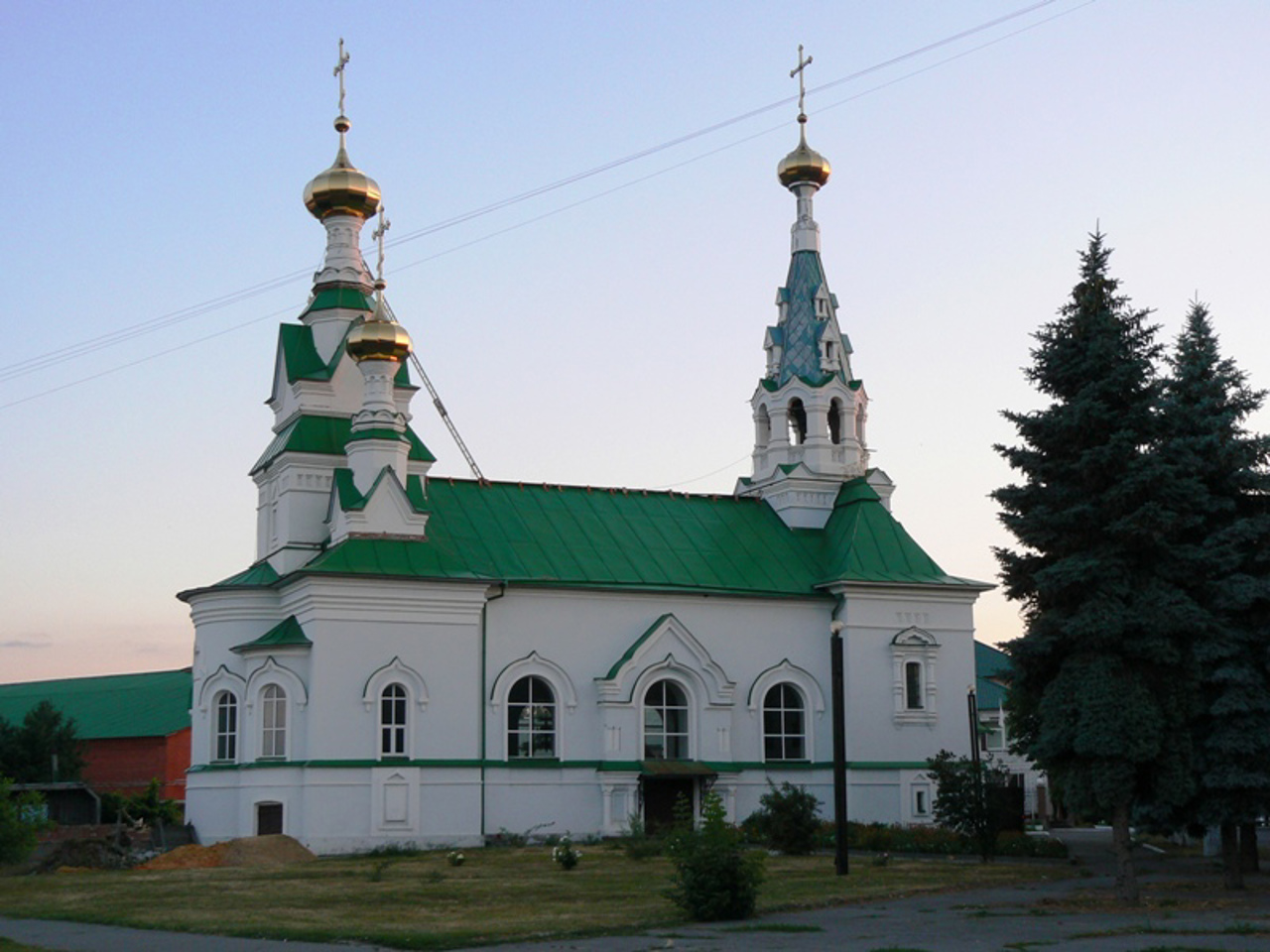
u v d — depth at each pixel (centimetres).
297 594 5534
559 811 5669
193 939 2686
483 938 2650
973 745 6106
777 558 6481
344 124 6538
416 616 5531
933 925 2831
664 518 6531
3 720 8719
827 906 3244
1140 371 3362
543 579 5800
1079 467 3356
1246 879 3906
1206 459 3772
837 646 4191
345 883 3912
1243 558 3606
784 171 7175
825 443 6825
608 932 2777
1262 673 3575
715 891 2961
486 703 5631
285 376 6284
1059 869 4331
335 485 5759
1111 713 3250
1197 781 3484
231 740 5666
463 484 6269
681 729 6006
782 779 6081
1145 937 2580
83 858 4700
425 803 5428
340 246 6444
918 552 6556
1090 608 3300
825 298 7056
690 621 6106
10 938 2730
